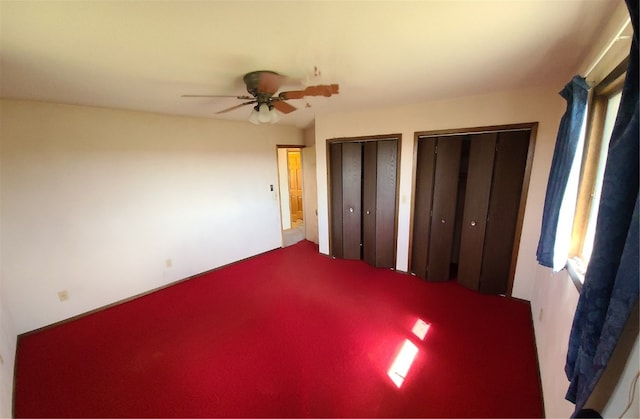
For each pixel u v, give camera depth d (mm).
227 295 3279
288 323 2693
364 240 4062
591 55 1582
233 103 2775
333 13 1158
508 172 2758
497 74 2078
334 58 1684
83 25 1190
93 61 1598
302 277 3715
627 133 723
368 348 2314
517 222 2797
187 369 2143
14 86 1991
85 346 2428
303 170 5113
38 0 981
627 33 1098
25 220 2521
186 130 3492
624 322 709
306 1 1056
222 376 2068
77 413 1800
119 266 3113
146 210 3252
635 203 723
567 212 1557
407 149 3332
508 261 2939
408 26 1291
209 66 1753
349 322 2678
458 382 1941
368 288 3344
